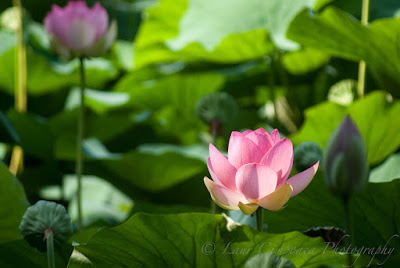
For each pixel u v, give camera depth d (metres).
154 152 4.25
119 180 4.86
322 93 4.93
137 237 3.20
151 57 4.87
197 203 4.88
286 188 3.10
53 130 5.16
